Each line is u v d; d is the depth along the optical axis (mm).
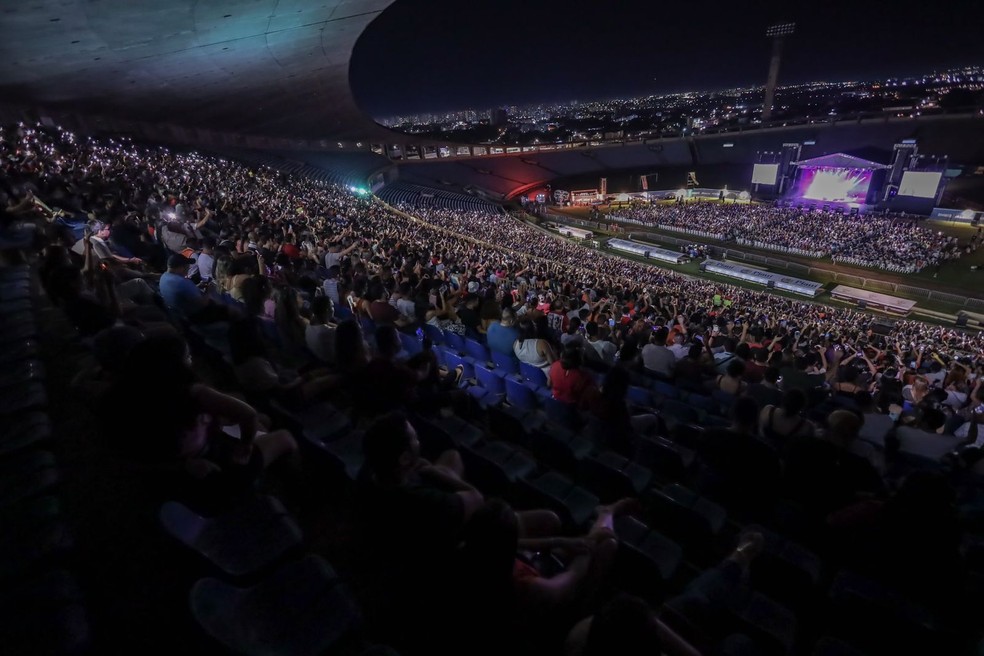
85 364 6098
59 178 15969
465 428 5754
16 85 25344
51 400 5402
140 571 3529
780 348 13031
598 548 3164
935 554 3479
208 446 3180
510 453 5410
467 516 2908
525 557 3264
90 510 4020
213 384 6047
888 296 41062
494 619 2326
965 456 6055
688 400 7977
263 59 33969
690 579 4312
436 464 3758
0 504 3570
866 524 3818
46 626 2643
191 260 10820
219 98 40312
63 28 19734
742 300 34938
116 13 20156
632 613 1870
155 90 33344
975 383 9945
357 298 9352
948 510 3441
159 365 2812
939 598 3572
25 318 6641
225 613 2570
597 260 43438
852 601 3295
